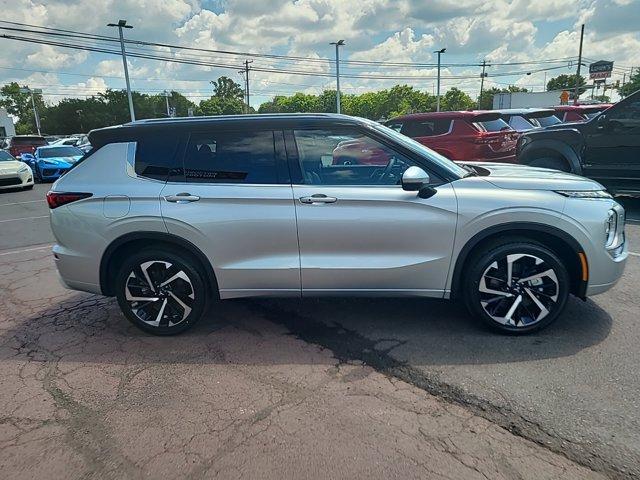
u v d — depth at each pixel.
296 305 4.42
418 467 2.34
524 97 41.88
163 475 2.35
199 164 3.68
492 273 3.56
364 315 4.15
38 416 2.88
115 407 2.94
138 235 3.70
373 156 3.62
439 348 3.51
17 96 101.19
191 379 3.23
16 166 15.06
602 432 2.53
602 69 36.53
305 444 2.53
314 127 3.63
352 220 3.50
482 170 4.11
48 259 6.64
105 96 91.69
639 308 4.04
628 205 8.79
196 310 3.82
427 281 3.60
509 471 2.29
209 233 3.61
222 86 111.31
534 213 3.39
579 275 3.50
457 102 83.56
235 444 2.55
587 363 3.21
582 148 7.91
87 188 3.77
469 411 2.76
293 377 3.21
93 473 2.39
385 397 2.94
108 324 4.21
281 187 3.58
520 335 3.62
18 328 4.20
